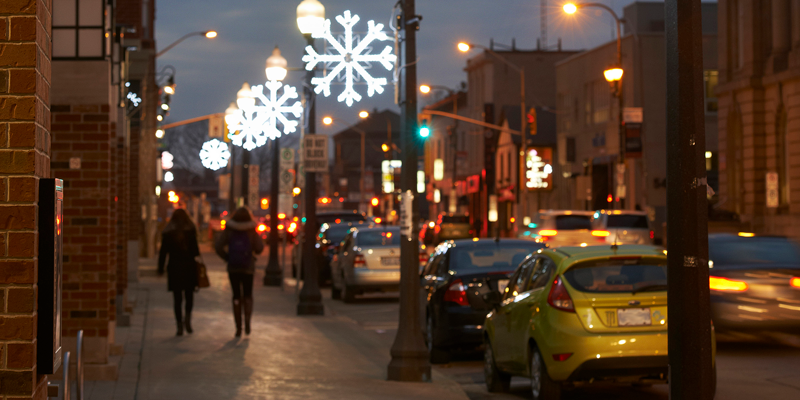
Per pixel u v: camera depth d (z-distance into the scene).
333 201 142.25
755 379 13.23
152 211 60.53
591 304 11.13
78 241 13.47
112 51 14.75
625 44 61.25
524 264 13.37
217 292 30.81
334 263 31.70
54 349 5.52
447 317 15.89
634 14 73.19
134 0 52.12
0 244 5.28
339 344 18.38
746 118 46.75
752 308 15.73
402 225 14.41
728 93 48.25
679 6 7.19
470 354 18.11
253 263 19.16
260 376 13.98
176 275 19.06
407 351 14.05
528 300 12.16
